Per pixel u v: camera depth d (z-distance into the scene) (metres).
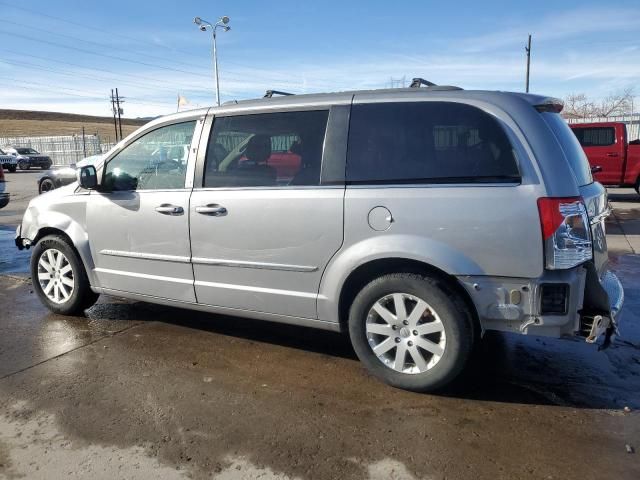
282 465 2.85
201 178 4.18
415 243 3.39
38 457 2.93
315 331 4.79
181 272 4.33
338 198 3.61
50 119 117.00
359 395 3.60
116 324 4.99
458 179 3.37
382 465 2.83
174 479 2.74
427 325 3.49
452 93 3.52
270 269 3.91
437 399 3.53
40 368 4.04
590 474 2.74
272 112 3.97
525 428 3.18
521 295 3.24
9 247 8.91
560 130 3.56
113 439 3.10
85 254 4.82
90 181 4.62
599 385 3.73
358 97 3.74
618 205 14.02
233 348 4.41
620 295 3.61
